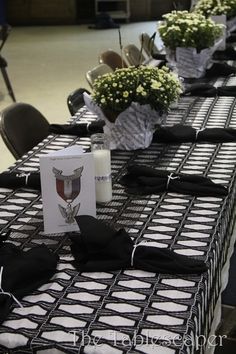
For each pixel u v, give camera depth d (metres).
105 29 9.61
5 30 5.73
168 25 3.10
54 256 1.31
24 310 1.16
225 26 3.55
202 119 2.41
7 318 1.14
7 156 4.02
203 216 1.54
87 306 1.17
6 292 1.18
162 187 1.70
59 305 1.17
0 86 6.03
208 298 1.30
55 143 2.18
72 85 6.00
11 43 8.62
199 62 3.10
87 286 1.24
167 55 3.18
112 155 2.03
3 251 1.31
